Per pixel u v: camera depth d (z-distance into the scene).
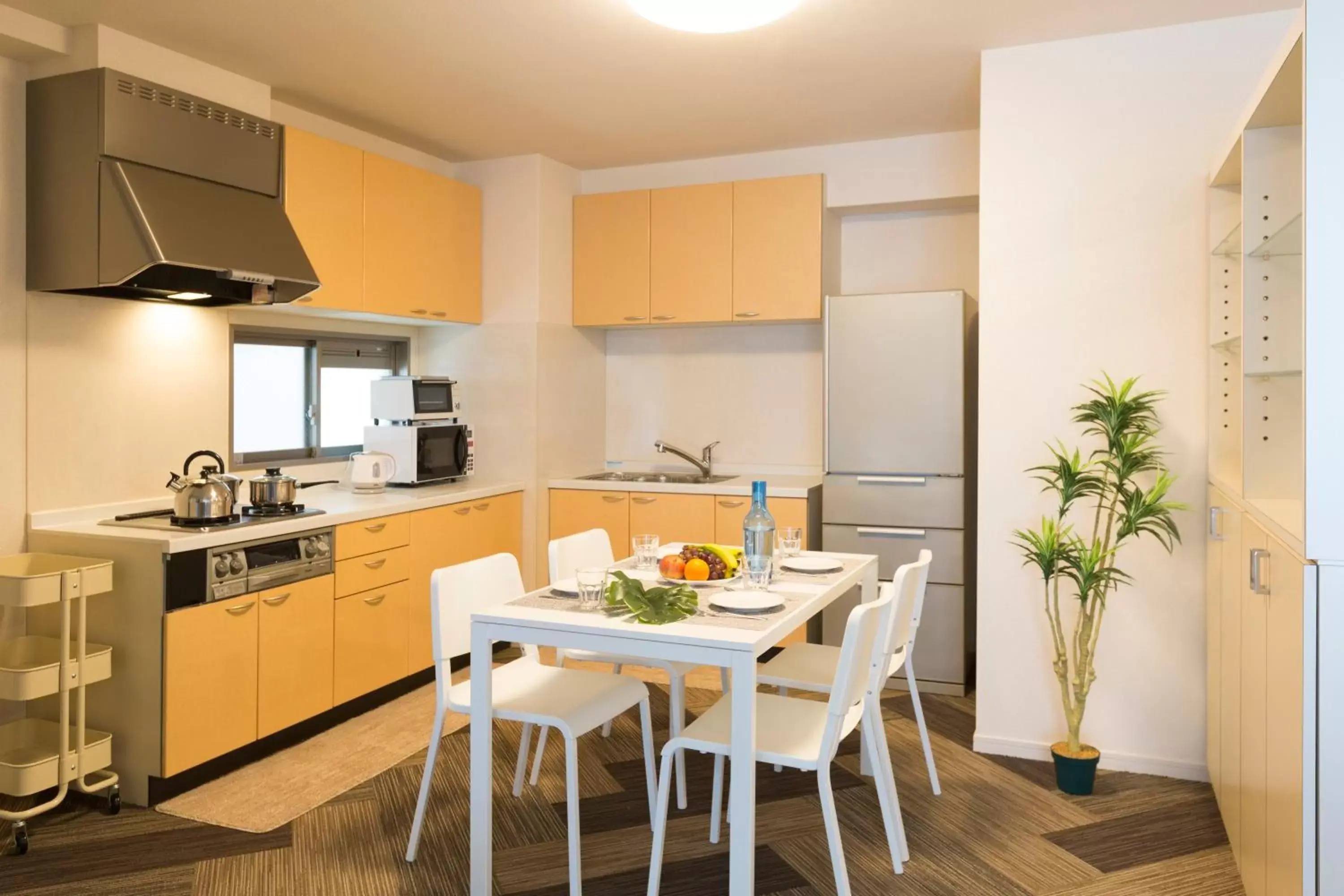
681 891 2.49
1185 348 3.22
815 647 3.27
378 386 4.63
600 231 5.14
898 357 4.34
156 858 2.68
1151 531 3.07
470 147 4.78
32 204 3.15
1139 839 2.79
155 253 2.96
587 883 2.53
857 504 4.42
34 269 3.15
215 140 3.41
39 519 3.17
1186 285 3.22
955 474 4.27
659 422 5.47
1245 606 2.41
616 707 2.65
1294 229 2.16
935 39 3.35
